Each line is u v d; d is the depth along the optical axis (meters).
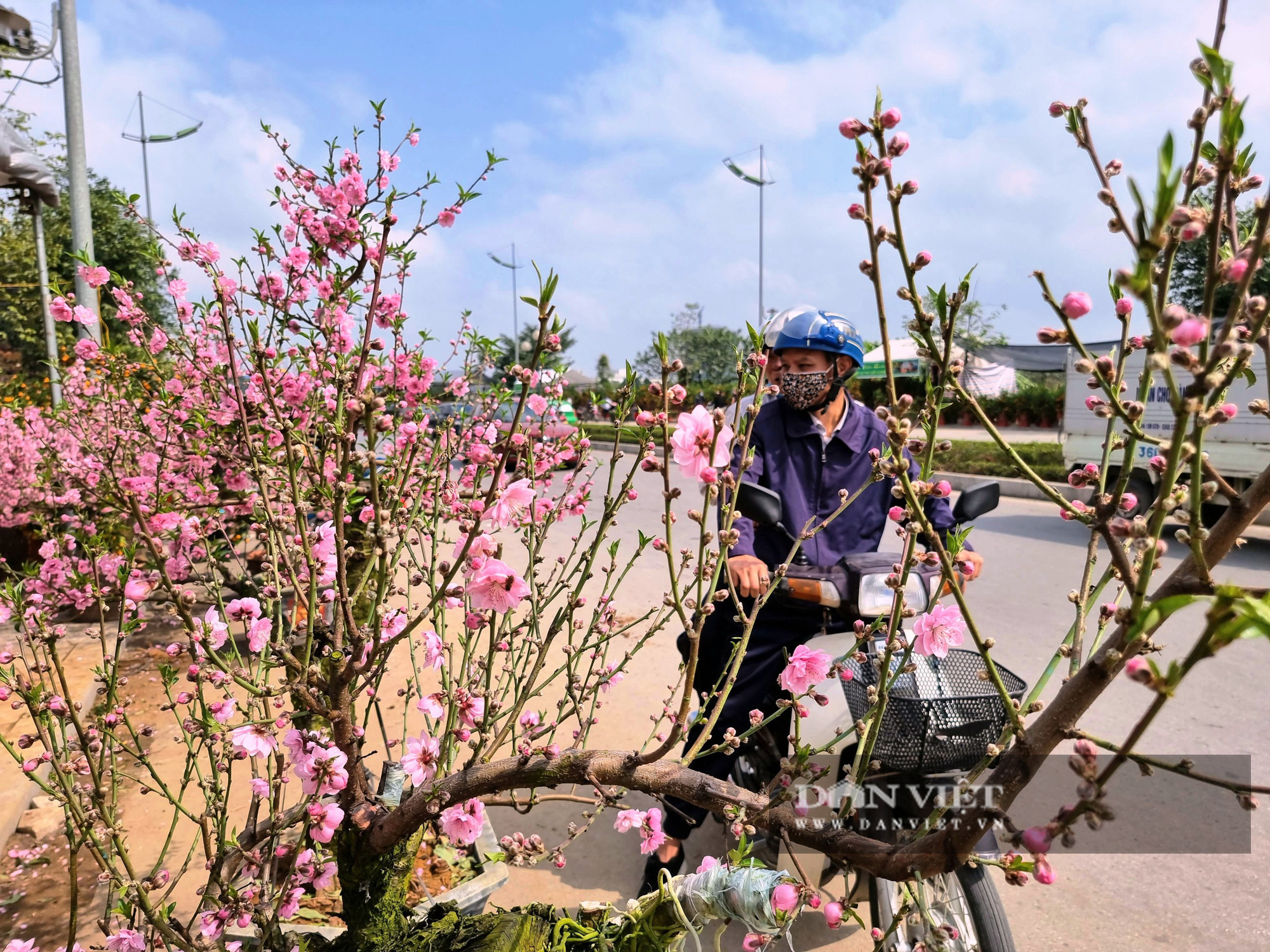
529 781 1.34
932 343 0.98
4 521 4.95
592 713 1.99
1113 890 2.77
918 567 2.32
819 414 2.63
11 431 5.05
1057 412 24.47
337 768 1.44
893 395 1.01
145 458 3.65
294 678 1.59
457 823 1.46
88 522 3.70
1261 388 7.61
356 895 1.68
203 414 3.08
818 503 2.60
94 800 1.61
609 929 1.59
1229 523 0.79
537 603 2.11
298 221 2.03
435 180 2.03
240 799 3.19
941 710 1.97
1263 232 0.67
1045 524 9.26
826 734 2.20
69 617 5.08
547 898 2.80
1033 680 4.38
